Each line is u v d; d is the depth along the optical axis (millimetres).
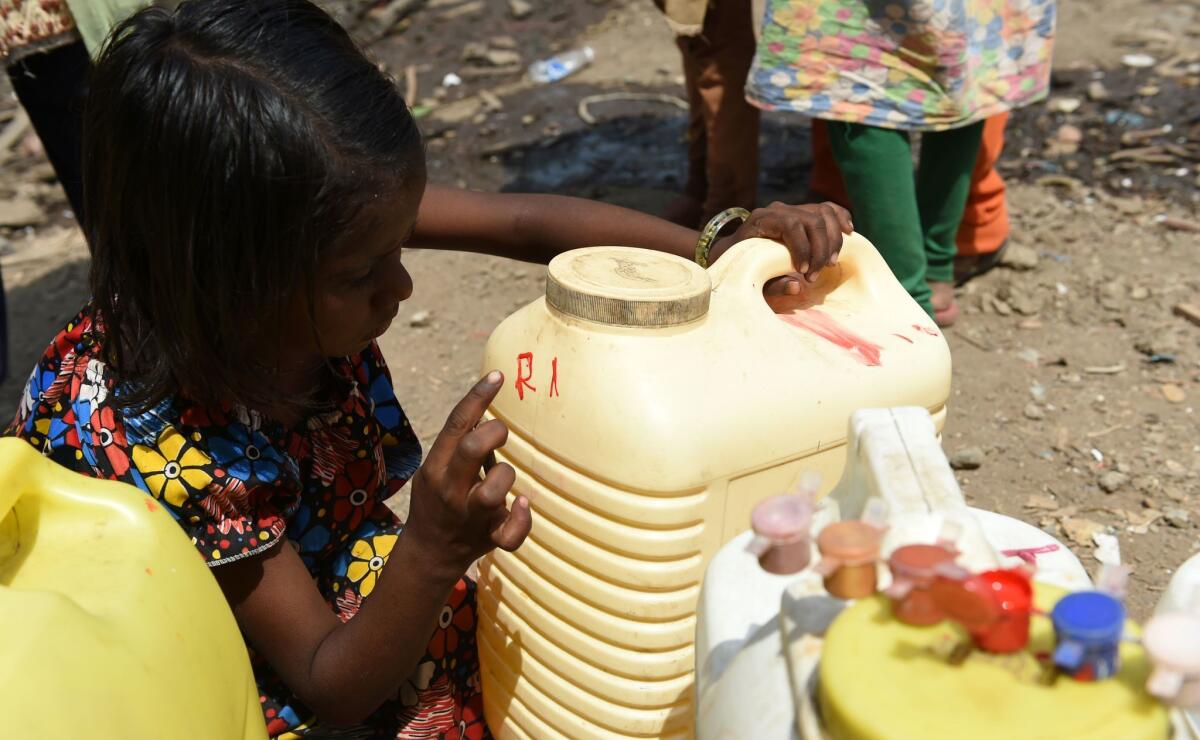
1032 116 4074
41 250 3912
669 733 1422
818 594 923
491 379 1209
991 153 2953
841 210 1515
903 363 1424
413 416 2754
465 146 4316
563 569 1384
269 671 1469
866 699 769
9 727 808
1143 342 2812
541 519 1396
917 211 2633
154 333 1259
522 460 1391
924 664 790
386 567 1276
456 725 1622
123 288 1250
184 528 1286
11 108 4945
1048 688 765
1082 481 2348
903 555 791
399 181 1197
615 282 1324
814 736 815
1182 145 3791
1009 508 2279
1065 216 3439
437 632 1566
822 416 1350
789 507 847
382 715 1569
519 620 1482
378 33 5371
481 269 3443
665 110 4523
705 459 1273
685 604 1346
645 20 5438
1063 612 750
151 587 1012
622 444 1270
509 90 4809
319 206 1146
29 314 3508
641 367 1287
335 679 1308
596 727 1446
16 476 1009
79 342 1359
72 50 2492
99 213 1230
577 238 1670
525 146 4281
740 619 1054
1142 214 3424
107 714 877
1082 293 3053
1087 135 3924
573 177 4020
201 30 1159
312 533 1487
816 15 2414
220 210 1142
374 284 1252
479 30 5402
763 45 2504
